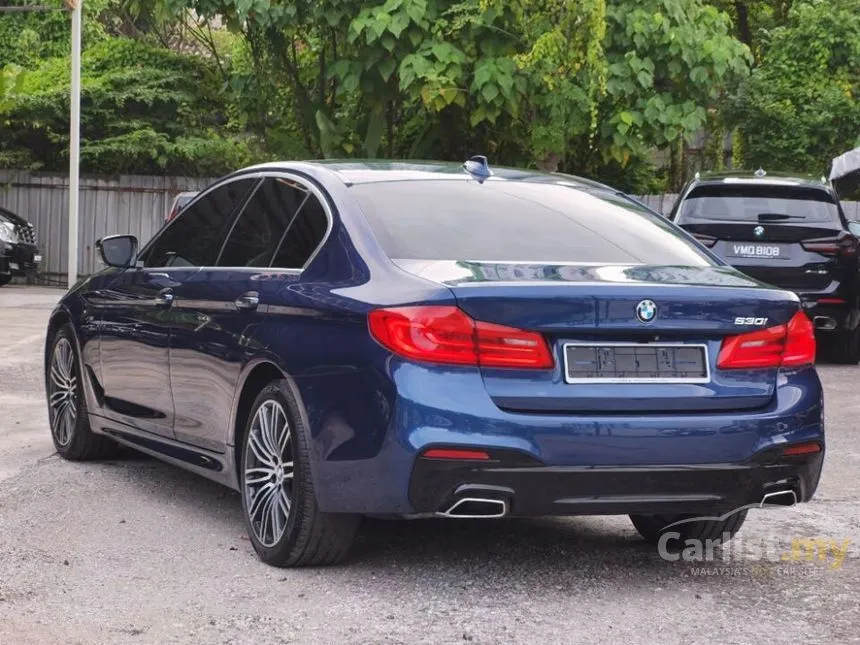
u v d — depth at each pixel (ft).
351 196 19.67
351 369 17.43
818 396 18.62
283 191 21.13
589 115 66.13
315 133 73.41
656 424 17.25
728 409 17.84
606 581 18.61
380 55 65.10
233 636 15.71
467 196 20.31
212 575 18.39
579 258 19.08
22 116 87.61
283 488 18.76
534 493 16.97
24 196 88.89
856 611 17.31
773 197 49.47
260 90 74.64
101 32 100.48
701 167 96.12
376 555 19.67
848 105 87.66
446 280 17.28
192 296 21.76
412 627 16.16
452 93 63.46
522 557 19.86
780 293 18.58
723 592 18.16
